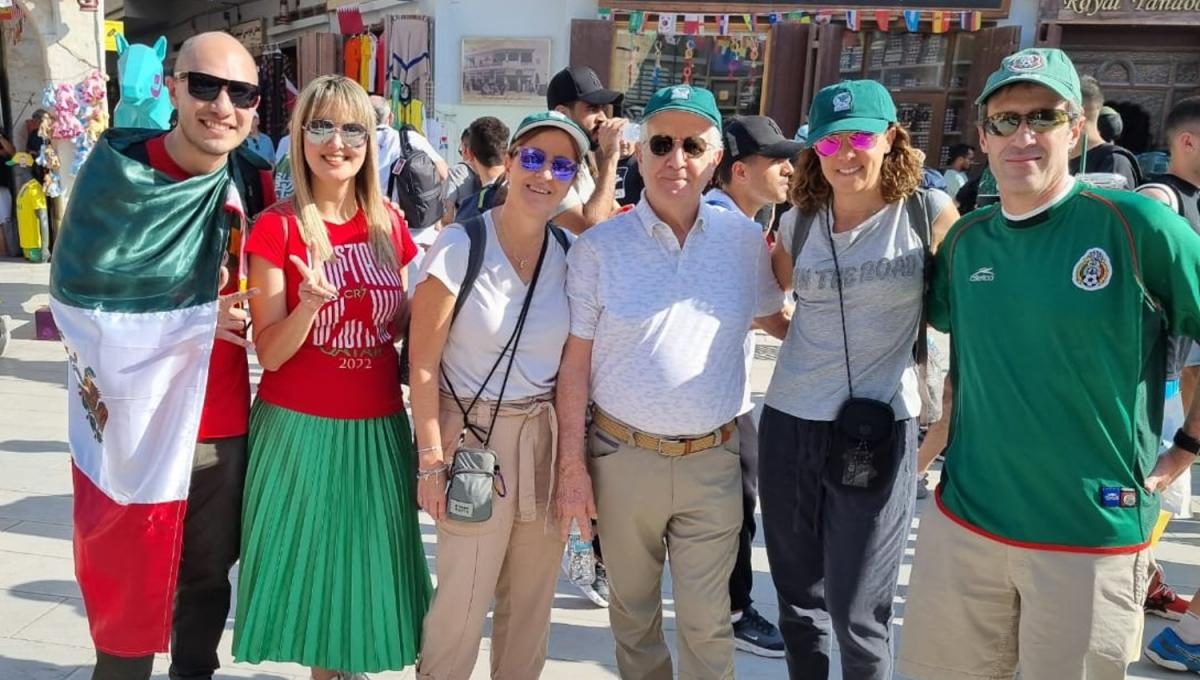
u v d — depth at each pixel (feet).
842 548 7.88
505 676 8.75
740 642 10.80
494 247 7.78
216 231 7.57
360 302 7.88
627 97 33.86
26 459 15.46
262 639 7.96
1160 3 30.09
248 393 8.34
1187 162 11.06
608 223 8.01
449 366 7.97
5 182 38.96
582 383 8.07
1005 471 6.93
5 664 9.53
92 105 27.45
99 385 7.26
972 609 7.30
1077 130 6.75
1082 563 6.66
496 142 15.21
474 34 34.86
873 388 7.89
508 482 7.89
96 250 7.13
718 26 32.89
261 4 46.60
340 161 7.70
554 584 8.53
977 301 7.04
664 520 8.06
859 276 7.73
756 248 8.25
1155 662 10.51
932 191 7.99
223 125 7.37
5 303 28.76
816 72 32.53
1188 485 11.55
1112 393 6.53
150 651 7.64
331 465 7.88
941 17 31.65
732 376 7.97
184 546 8.16
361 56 37.45
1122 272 6.42
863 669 7.91
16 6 29.32
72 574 11.55
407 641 8.29
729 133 10.72
